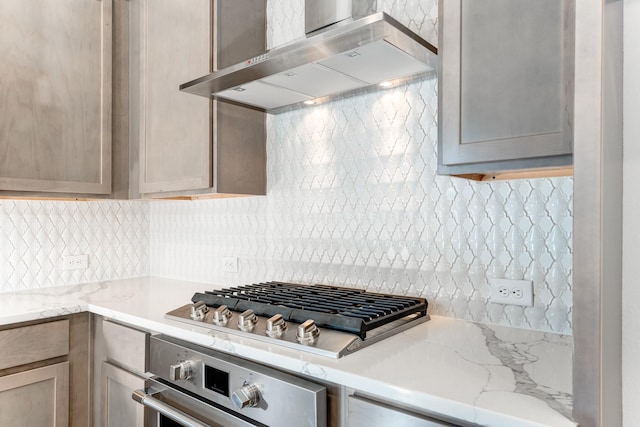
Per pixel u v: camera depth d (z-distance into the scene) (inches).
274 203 74.4
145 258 95.6
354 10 56.7
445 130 42.9
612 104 30.4
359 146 63.8
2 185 64.1
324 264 67.8
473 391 32.2
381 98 61.4
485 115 40.3
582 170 27.5
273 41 74.8
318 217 68.5
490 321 52.5
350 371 36.3
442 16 43.2
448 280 55.6
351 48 46.3
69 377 63.8
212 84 58.4
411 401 32.5
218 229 83.5
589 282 27.1
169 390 53.1
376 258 61.9
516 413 28.5
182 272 90.4
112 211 90.0
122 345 60.3
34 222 78.7
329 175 67.2
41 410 60.9
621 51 33.7
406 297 56.7
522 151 38.0
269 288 64.2
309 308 49.7
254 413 42.8
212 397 46.9
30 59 67.8
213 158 66.8
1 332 56.9
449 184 55.6
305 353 40.8
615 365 31.5
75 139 73.0
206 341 46.8
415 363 38.4
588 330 27.0
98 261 87.7
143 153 77.8
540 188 49.2
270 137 75.0
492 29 40.1
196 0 68.3
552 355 40.7
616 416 31.8
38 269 79.2
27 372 59.3
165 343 53.4
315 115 69.0
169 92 72.6
